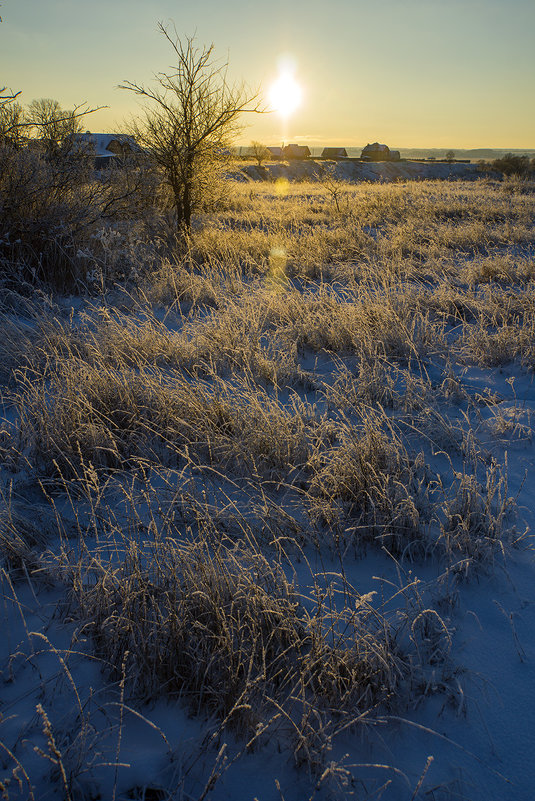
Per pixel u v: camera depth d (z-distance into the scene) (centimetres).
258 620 223
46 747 187
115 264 872
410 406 442
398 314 654
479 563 276
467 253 1075
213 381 503
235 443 355
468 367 548
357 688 206
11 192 816
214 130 1216
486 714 205
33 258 821
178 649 213
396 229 1288
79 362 472
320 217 1633
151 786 177
